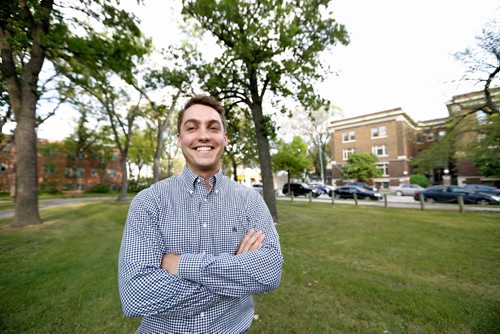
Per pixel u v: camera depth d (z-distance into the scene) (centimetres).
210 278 104
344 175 3381
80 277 405
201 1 866
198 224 125
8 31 702
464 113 1248
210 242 125
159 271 106
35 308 313
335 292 360
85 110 1919
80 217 1059
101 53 808
